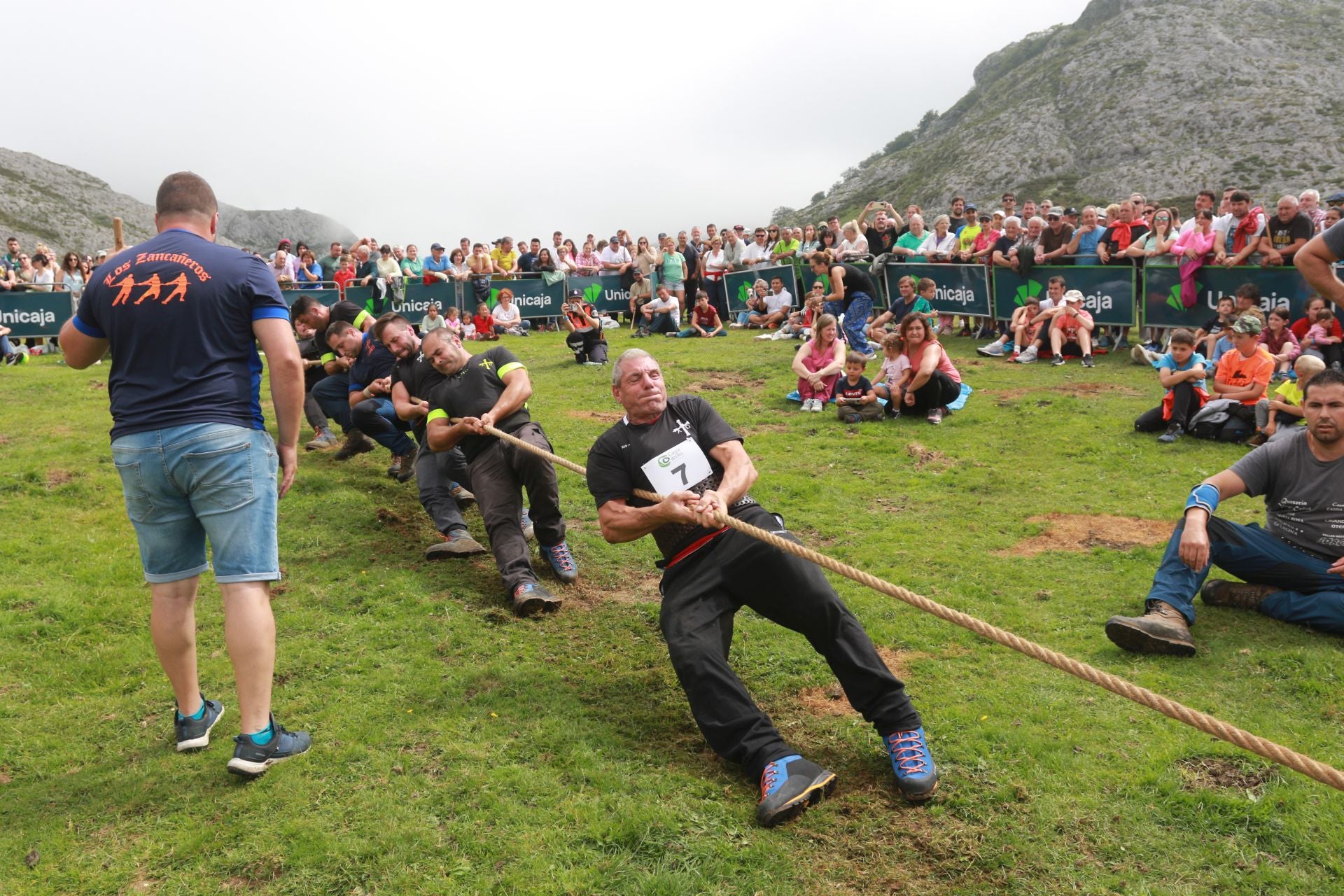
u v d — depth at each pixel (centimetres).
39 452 841
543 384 1177
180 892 316
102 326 374
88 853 337
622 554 623
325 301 1759
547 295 1880
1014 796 350
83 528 677
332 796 365
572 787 367
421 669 469
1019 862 317
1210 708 404
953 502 704
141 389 366
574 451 856
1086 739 383
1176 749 370
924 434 896
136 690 455
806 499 718
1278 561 480
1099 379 1080
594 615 534
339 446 898
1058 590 536
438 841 336
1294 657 440
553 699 437
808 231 1698
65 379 1197
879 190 10969
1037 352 1209
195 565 391
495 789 365
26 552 625
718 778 374
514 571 542
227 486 368
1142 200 1236
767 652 472
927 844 329
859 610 516
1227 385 838
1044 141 9688
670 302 1664
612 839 333
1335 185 7450
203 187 400
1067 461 793
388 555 629
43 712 434
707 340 1552
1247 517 638
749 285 1752
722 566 397
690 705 378
